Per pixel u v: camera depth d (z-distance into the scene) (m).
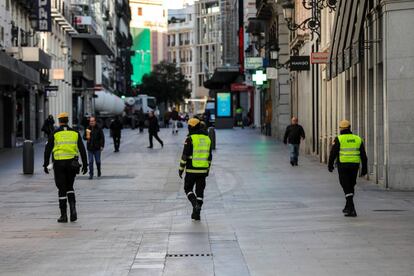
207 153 20.69
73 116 106.62
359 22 32.16
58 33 91.25
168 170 38.06
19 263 14.71
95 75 128.38
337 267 13.90
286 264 14.29
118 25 182.50
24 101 71.56
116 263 14.61
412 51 27.84
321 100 46.03
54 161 20.39
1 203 24.80
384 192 27.38
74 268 14.16
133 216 21.55
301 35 55.00
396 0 27.69
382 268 13.73
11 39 62.25
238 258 14.98
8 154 52.41
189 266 14.24
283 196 26.38
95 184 31.22
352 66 35.31
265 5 75.56
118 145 53.09
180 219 20.83
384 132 28.62
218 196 26.50
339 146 20.98
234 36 144.00
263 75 80.31
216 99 108.00
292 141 40.47
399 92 27.98
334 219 20.39
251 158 46.09
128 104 150.50
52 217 21.42
